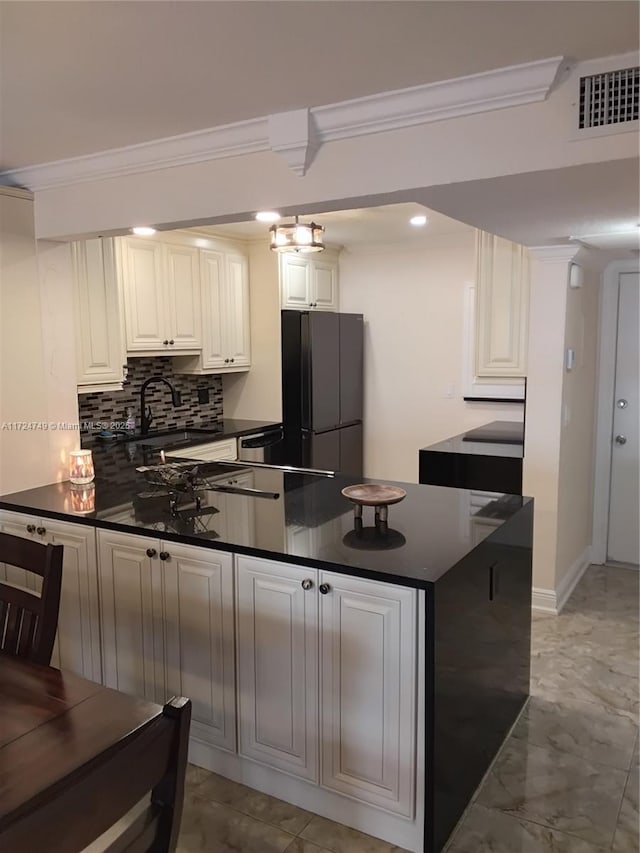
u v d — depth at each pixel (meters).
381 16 1.46
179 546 2.26
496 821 2.11
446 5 1.42
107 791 0.84
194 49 1.63
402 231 4.75
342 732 2.01
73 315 3.32
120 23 1.50
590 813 2.15
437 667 1.83
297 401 4.98
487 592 2.23
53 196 2.79
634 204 2.24
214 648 2.24
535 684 2.95
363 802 2.01
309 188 2.17
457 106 1.87
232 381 5.27
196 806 2.19
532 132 1.80
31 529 2.65
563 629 3.51
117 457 3.93
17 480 2.93
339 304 5.66
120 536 2.41
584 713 2.72
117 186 2.60
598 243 3.31
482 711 2.26
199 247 4.55
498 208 2.31
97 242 3.73
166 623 2.34
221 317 4.79
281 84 1.86
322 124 2.07
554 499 3.62
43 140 2.36
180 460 3.45
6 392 2.85
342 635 1.96
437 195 2.08
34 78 1.81
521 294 3.61
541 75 1.72
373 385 5.61
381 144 2.02
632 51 1.64
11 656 1.62
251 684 2.18
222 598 2.19
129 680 2.47
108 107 2.03
